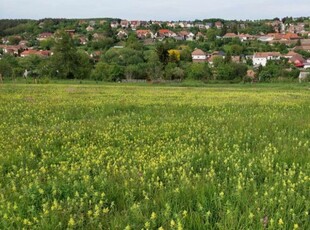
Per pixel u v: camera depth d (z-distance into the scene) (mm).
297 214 5941
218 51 170500
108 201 6641
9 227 5402
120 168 8328
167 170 8438
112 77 92938
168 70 97188
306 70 114125
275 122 15359
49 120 16359
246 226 5430
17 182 7648
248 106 22719
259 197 6566
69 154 9938
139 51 130375
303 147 10703
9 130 13367
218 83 78250
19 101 23188
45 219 5629
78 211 5949
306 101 26391
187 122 15570
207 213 5680
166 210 5809
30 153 10023
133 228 5488
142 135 12555
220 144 11344
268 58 144625
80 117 17641
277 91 43562
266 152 9898
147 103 23281
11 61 104375
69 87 41469
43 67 99688
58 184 7184
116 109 20766
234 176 7676
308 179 7352
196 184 7035
